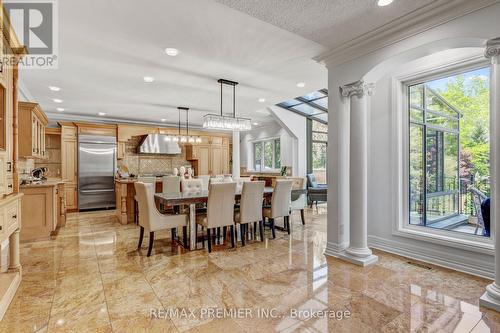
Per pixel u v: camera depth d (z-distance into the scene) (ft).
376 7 7.53
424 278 8.52
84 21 8.20
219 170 29.78
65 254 10.99
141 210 11.44
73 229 15.35
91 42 9.58
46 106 19.74
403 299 7.22
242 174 31.24
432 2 7.33
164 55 10.74
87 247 11.94
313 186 24.06
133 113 22.44
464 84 9.93
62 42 9.54
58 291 7.75
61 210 16.16
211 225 11.48
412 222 10.99
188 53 10.59
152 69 12.22
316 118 26.22
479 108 9.64
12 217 7.84
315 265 9.77
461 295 7.39
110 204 22.59
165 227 11.23
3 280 7.70
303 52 10.61
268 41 9.69
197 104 19.22
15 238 8.39
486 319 6.27
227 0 7.09
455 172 10.52
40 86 14.71
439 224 10.84
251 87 15.17
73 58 10.93
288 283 8.27
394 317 6.39
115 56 10.78
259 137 30.45
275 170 28.43
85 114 22.91
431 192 11.07
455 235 9.32
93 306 6.94
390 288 7.87
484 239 8.60
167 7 7.54
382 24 8.45
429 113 11.02
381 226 11.23
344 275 8.82
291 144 26.25
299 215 19.71
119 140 23.63
